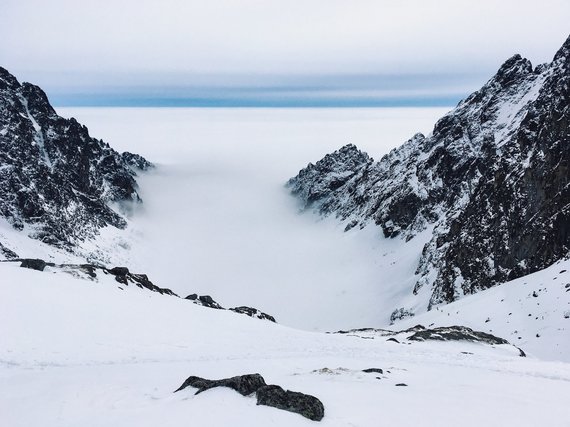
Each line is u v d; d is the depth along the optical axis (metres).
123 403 23.27
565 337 59.41
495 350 54.19
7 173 180.38
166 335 46.44
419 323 89.00
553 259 90.50
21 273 50.94
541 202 97.62
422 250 174.62
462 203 166.75
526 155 109.69
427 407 21.72
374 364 37.25
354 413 20.23
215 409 19.23
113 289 55.50
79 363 36.00
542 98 121.50
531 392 27.81
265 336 51.75
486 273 105.81
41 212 180.75
